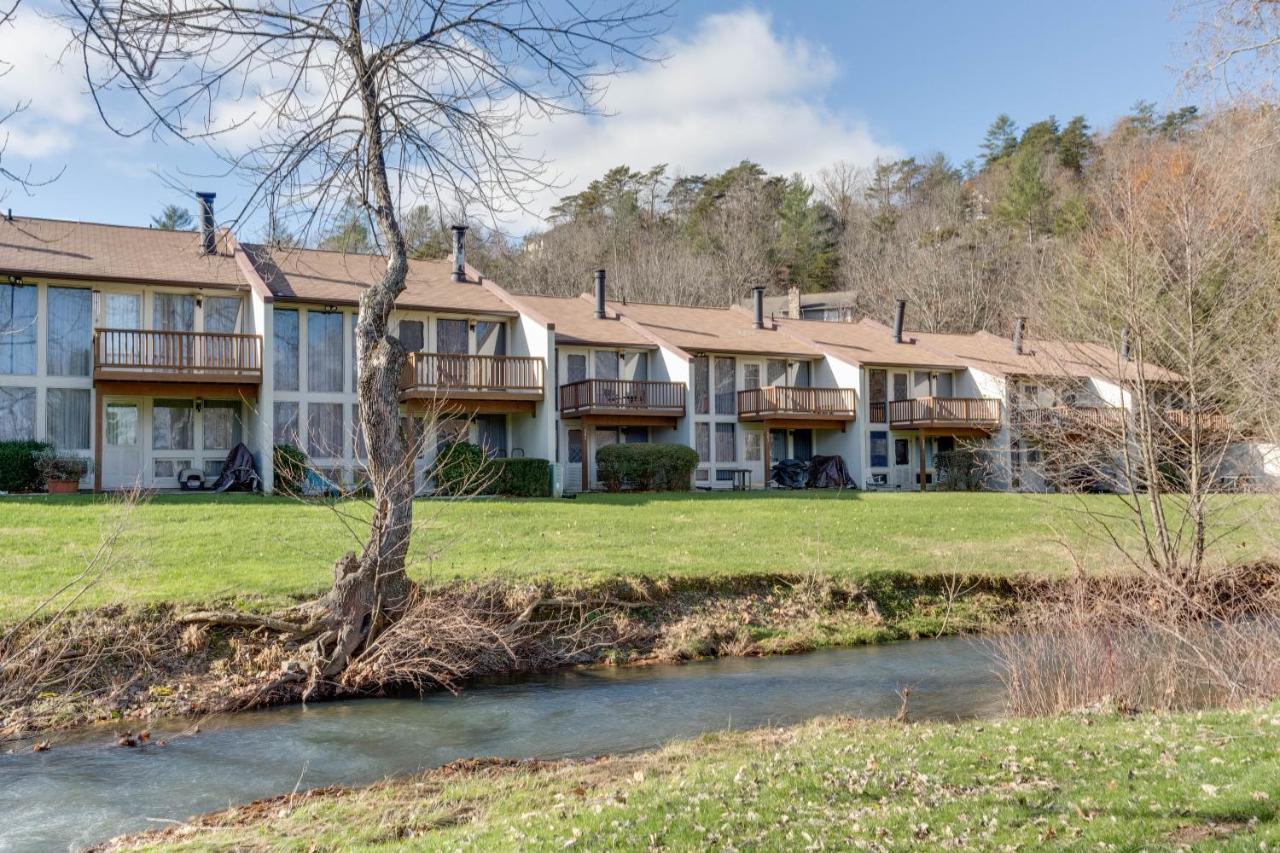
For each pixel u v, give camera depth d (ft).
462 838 22.41
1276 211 54.80
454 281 109.60
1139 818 20.48
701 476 119.24
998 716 38.17
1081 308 59.11
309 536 63.05
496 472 89.92
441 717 39.99
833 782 25.04
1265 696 35.50
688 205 260.21
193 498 78.07
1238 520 58.49
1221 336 53.47
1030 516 88.28
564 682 46.60
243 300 92.32
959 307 204.33
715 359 121.70
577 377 112.27
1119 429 55.31
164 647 43.78
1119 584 52.39
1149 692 36.73
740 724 38.45
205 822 27.04
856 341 139.54
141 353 84.69
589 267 198.49
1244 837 18.52
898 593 62.54
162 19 18.80
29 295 83.92
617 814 22.95
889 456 130.93
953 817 21.48
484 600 51.88
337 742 36.17
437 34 36.81
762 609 58.44
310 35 34.17
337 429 94.48
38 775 32.22
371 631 45.19
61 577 49.26
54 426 84.28
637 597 56.49
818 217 252.83
